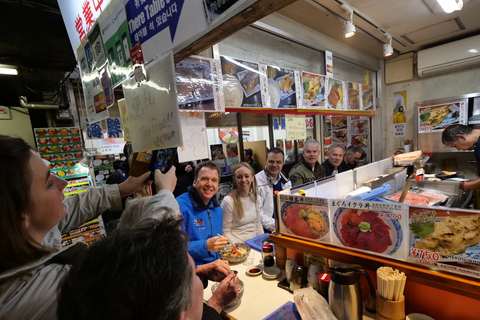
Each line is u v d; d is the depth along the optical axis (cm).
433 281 71
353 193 128
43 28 182
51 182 56
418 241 76
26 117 329
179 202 165
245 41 230
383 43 337
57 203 56
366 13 257
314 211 100
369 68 393
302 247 103
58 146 259
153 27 75
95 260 35
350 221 90
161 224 45
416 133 362
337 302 79
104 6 97
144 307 33
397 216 79
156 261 36
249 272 118
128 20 85
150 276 34
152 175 100
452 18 275
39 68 243
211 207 172
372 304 84
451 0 209
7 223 42
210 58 180
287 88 259
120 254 35
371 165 184
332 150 281
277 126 424
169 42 71
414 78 395
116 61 99
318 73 311
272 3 49
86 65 126
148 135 89
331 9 239
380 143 422
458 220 69
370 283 83
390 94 423
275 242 113
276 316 87
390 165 226
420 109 357
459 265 69
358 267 86
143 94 87
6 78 296
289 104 262
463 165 356
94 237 265
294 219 107
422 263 76
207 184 160
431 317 75
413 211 76
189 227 160
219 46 206
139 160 98
